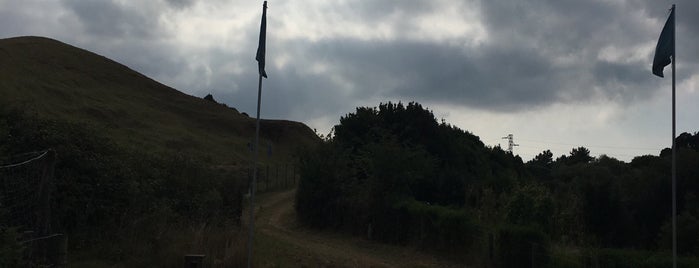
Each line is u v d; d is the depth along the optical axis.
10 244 8.54
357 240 27.78
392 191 28.06
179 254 12.51
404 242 26.08
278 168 65.44
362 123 40.69
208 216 18.25
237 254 12.53
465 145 44.66
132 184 14.52
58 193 12.80
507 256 19.03
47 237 10.27
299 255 17.31
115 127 70.56
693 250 24.66
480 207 28.34
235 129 95.19
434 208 24.42
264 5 11.71
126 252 12.66
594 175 36.50
